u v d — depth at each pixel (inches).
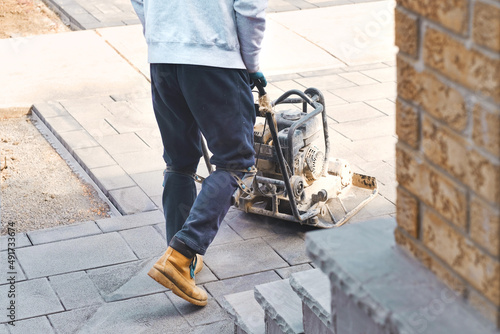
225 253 152.0
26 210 177.8
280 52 288.5
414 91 64.8
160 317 131.3
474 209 58.2
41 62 283.3
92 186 190.9
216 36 123.2
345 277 68.0
